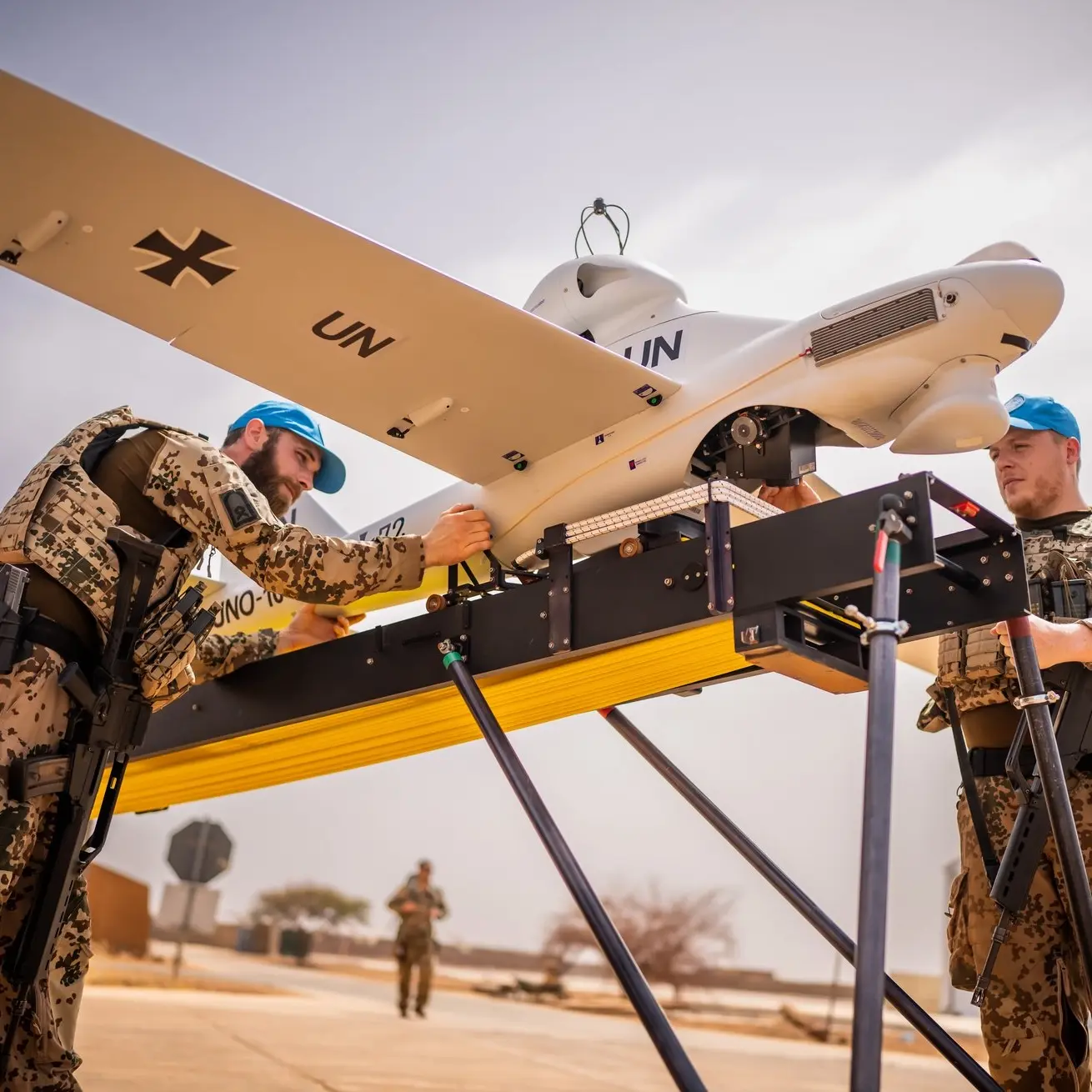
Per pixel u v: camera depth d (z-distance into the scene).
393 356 2.33
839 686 2.11
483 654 2.35
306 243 2.04
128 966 17.84
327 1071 4.39
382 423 2.56
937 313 2.15
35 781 1.96
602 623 2.17
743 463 2.47
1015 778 2.19
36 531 2.08
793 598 1.87
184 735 2.91
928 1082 5.79
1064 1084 2.25
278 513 2.89
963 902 2.48
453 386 2.41
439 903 10.48
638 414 2.50
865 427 2.34
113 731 2.10
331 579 2.29
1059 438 2.67
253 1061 4.62
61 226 2.04
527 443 2.60
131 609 2.12
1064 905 2.31
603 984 24.38
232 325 2.28
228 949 27.47
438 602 2.50
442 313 2.19
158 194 1.96
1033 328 2.17
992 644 2.40
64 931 2.26
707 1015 15.33
